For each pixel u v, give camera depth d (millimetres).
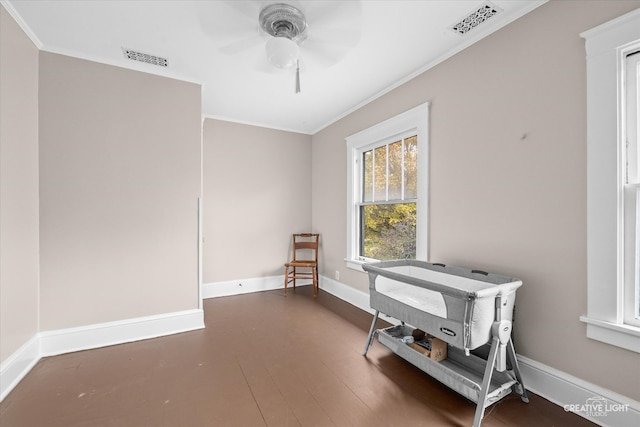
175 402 1616
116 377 1863
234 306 3303
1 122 1703
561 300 1594
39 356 2086
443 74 2289
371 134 3072
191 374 1898
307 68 2471
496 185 1920
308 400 1635
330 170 3920
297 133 4328
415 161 2656
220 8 1752
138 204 2463
